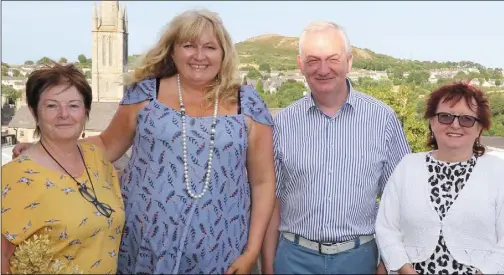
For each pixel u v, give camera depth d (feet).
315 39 10.83
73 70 9.64
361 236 11.25
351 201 11.09
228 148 10.02
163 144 9.98
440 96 9.86
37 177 9.11
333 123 11.14
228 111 10.30
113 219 9.69
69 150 9.61
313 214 11.19
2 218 9.03
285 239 11.67
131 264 10.38
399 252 10.12
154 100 10.25
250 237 10.62
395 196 10.36
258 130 10.53
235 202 10.23
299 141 11.28
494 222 9.67
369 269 11.39
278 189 11.68
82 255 9.26
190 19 10.04
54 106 9.33
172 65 10.59
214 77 10.46
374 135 11.12
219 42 10.19
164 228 9.92
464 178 9.80
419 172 10.12
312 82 10.94
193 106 10.28
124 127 10.73
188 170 9.89
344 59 10.87
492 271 9.49
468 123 9.60
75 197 9.29
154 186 9.96
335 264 11.21
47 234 9.00
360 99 11.22
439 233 9.79
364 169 11.07
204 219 9.93
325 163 11.10
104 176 10.09
